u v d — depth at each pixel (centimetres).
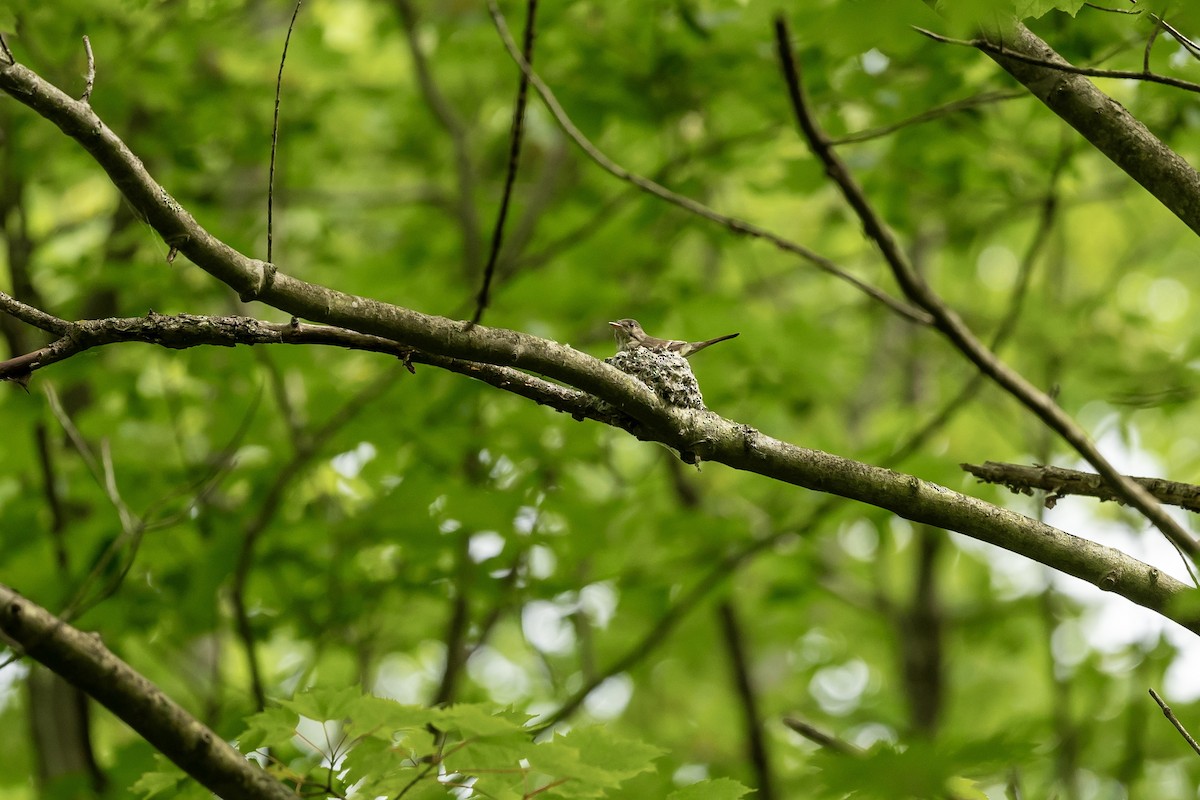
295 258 1491
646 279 1338
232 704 1025
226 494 1231
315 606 1152
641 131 1278
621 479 1304
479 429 1198
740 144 1217
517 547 1149
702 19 1098
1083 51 891
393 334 554
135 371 1226
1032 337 1418
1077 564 607
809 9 899
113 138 476
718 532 1184
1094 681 1289
